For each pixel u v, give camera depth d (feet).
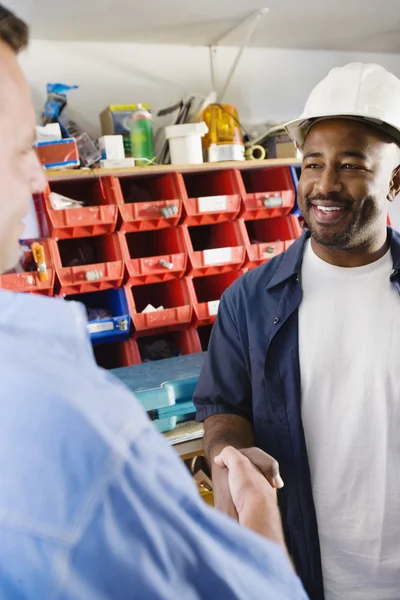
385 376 3.33
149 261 6.78
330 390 3.47
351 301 3.51
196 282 8.50
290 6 7.25
